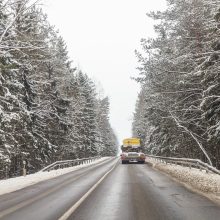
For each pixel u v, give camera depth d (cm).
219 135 2469
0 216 1166
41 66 3906
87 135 7394
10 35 2239
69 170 3734
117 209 1262
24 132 3294
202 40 2794
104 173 3167
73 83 5466
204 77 2420
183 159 3200
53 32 3269
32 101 3481
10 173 3572
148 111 4053
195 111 3169
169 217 1104
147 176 2733
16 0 2106
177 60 3022
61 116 4347
